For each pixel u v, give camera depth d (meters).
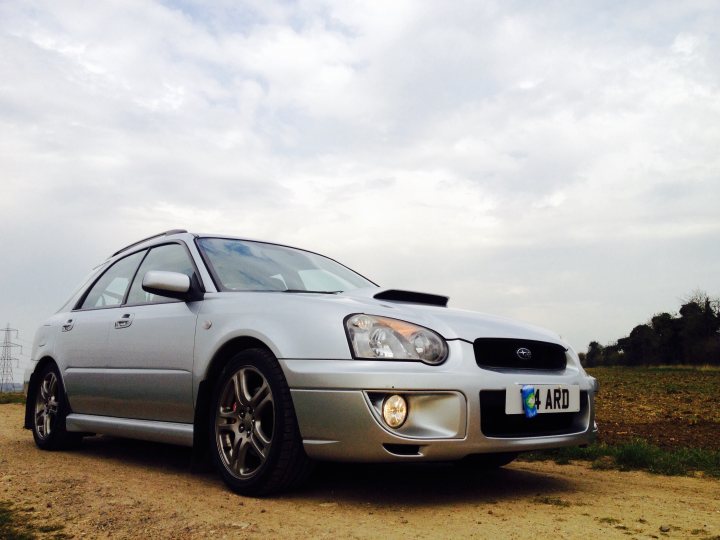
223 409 3.41
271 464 3.04
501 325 3.40
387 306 3.25
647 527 2.69
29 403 5.17
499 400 3.04
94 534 2.45
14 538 2.38
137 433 4.04
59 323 5.07
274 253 4.47
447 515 2.84
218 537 2.42
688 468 4.42
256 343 3.31
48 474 3.72
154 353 3.90
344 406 2.85
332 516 2.78
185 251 4.19
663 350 61.44
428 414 2.88
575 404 3.37
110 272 4.96
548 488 3.60
